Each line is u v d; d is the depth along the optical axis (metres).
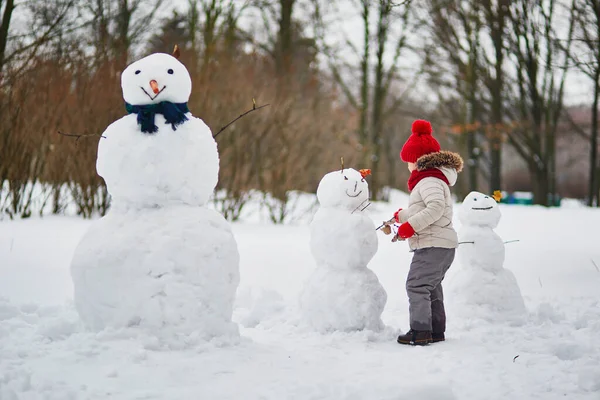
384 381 3.39
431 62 20.38
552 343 4.24
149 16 13.87
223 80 11.32
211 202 11.30
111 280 3.81
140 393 3.11
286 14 18.28
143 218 3.96
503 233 9.18
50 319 4.48
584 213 11.84
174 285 3.80
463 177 27.02
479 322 4.88
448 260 4.51
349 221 4.63
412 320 4.40
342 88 20.69
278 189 11.09
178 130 4.05
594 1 11.76
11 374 3.27
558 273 6.69
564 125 23.50
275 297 5.61
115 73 9.98
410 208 4.61
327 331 4.53
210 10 13.81
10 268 6.02
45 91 9.72
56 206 9.96
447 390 3.24
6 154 9.29
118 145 3.99
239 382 3.35
